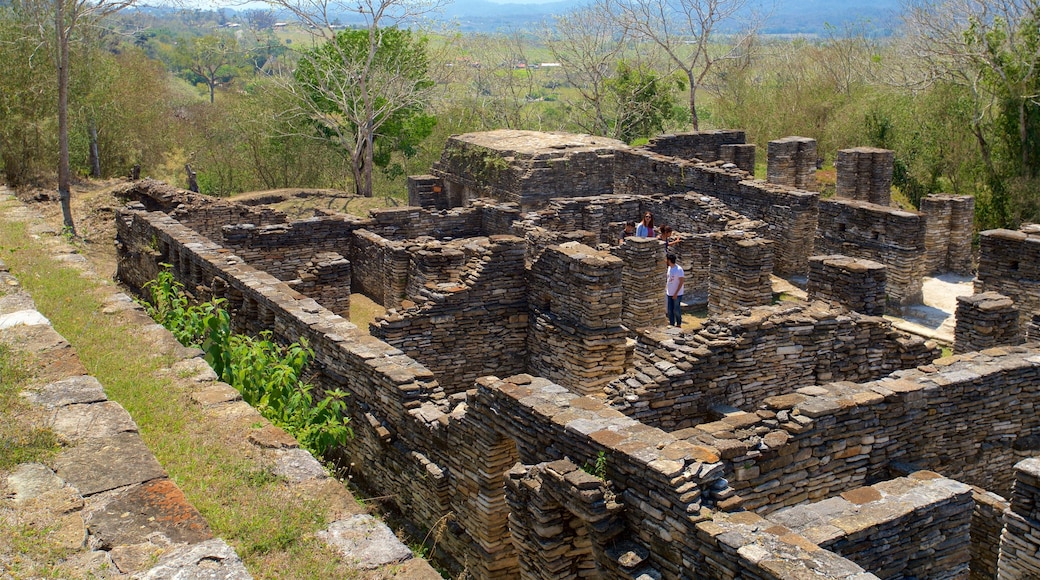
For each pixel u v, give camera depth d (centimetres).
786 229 2755
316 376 1539
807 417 1143
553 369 1853
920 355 1585
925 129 4509
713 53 7219
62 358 939
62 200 3309
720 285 2258
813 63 7138
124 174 5047
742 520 841
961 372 1301
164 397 923
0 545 605
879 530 998
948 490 1070
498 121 6688
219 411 903
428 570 675
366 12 4591
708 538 820
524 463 1064
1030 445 1363
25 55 4116
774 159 3606
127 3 3753
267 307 1727
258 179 5422
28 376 888
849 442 1187
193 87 11244
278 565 668
